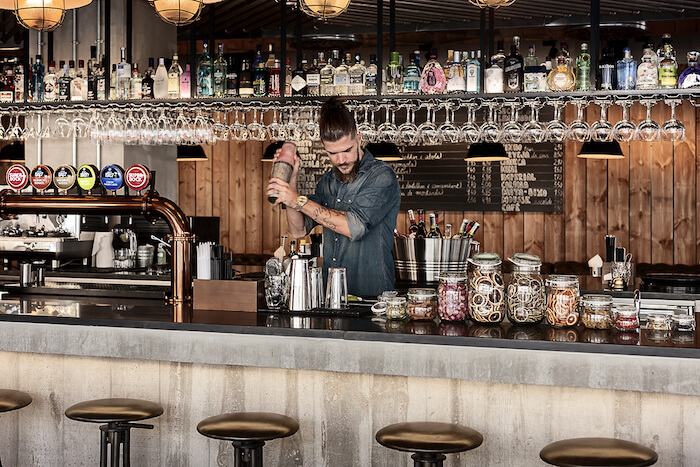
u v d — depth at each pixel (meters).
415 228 4.88
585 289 4.60
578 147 7.29
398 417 2.63
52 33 5.71
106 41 4.78
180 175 8.50
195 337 2.59
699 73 3.97
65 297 3.59
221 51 4.62
